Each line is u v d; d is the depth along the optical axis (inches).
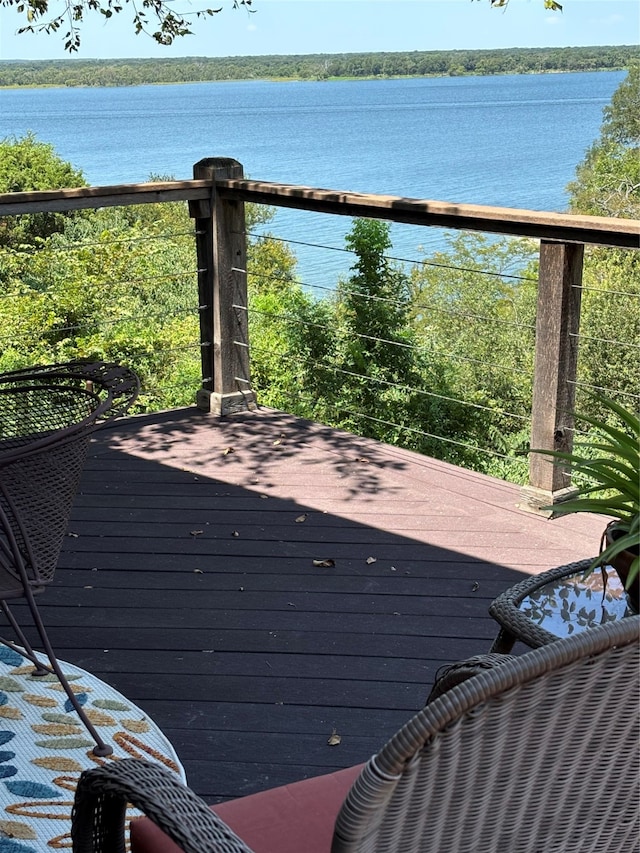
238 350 180.2
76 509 139.6
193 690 94.7
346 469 153.9
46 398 96.7
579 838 42.2
